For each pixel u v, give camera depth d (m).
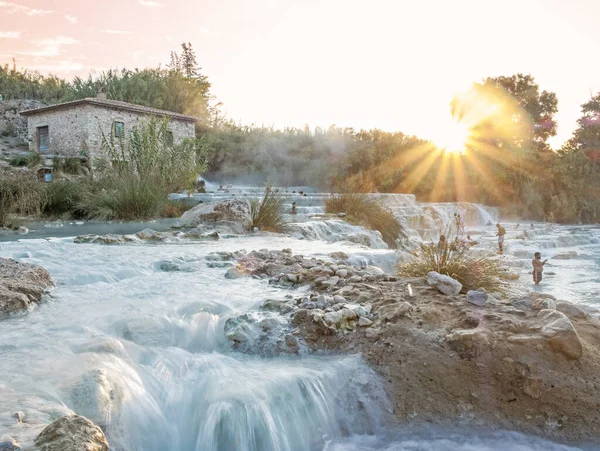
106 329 4.18
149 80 41.47
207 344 4.16
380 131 42.94
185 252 8.21
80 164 24.52
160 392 3.30
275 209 13.71
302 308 4.61
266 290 5.56
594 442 3.33
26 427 2.38
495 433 3.45
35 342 3.76
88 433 2.30
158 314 4.55
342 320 4.29
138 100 38.53
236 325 4.30
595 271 13.80
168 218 16.55
